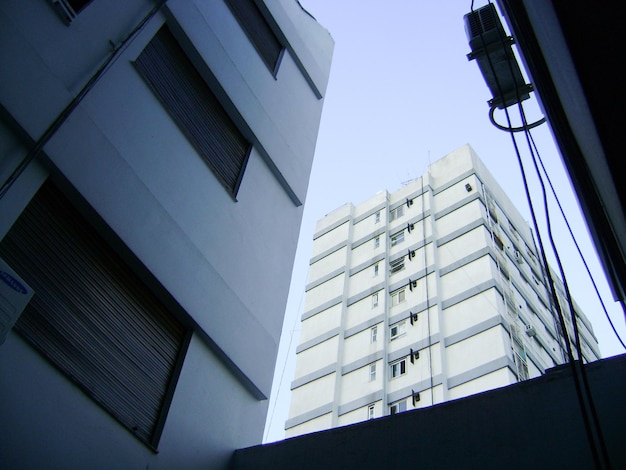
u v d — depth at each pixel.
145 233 7.75
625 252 5.49
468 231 31.12
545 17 4.81
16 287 5.57
